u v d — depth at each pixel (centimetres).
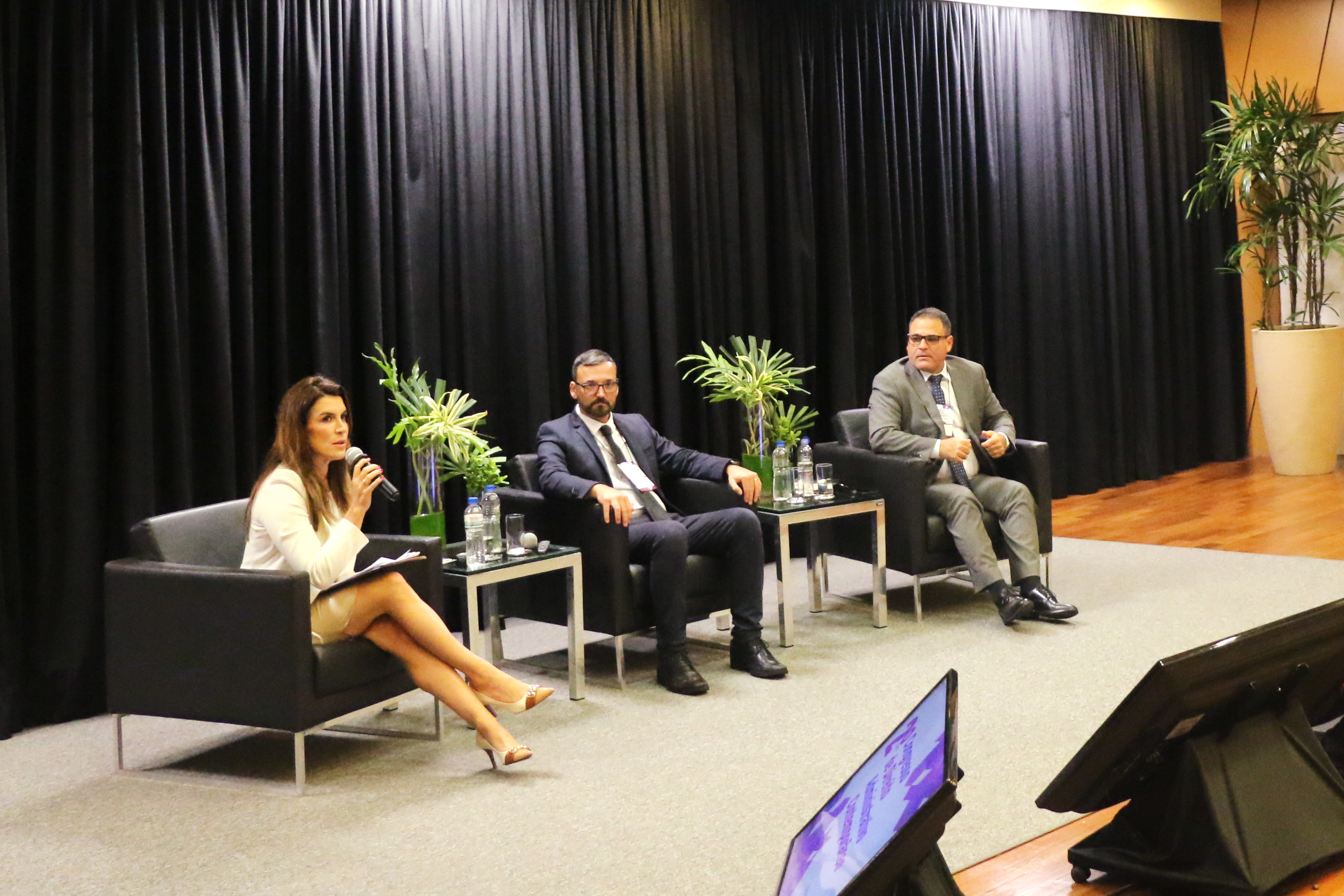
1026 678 366
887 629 436
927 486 447
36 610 366
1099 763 163
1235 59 812
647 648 435
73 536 368
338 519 320
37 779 312
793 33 594
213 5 404
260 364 426
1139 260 761
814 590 469
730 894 229
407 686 323
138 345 382
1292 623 172
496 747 304
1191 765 168
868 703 349
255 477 418
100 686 375
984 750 303
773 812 271
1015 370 701
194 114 402
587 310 516
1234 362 818
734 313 573
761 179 580
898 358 632
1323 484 712
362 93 445
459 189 477
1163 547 561
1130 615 439
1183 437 799
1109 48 743
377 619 313
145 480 384
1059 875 195
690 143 552
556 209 514
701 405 559
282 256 423
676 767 303
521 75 494
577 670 364
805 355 602
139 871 250
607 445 416
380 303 452
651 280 543
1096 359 742
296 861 252
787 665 394
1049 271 713
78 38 368
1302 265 793
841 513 428
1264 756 172
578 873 242
